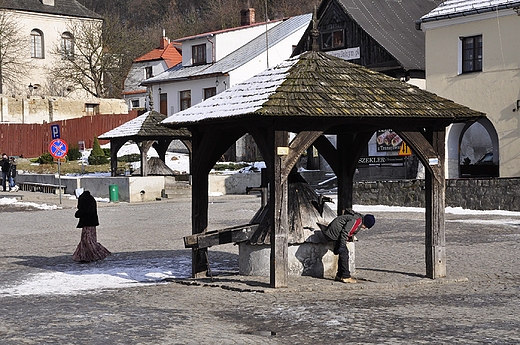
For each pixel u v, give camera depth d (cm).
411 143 1238
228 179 4000
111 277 1391
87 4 10212
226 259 1590
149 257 1662
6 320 967
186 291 1198
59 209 3212
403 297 1100
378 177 3844
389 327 876
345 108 1154
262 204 1333
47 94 7500
